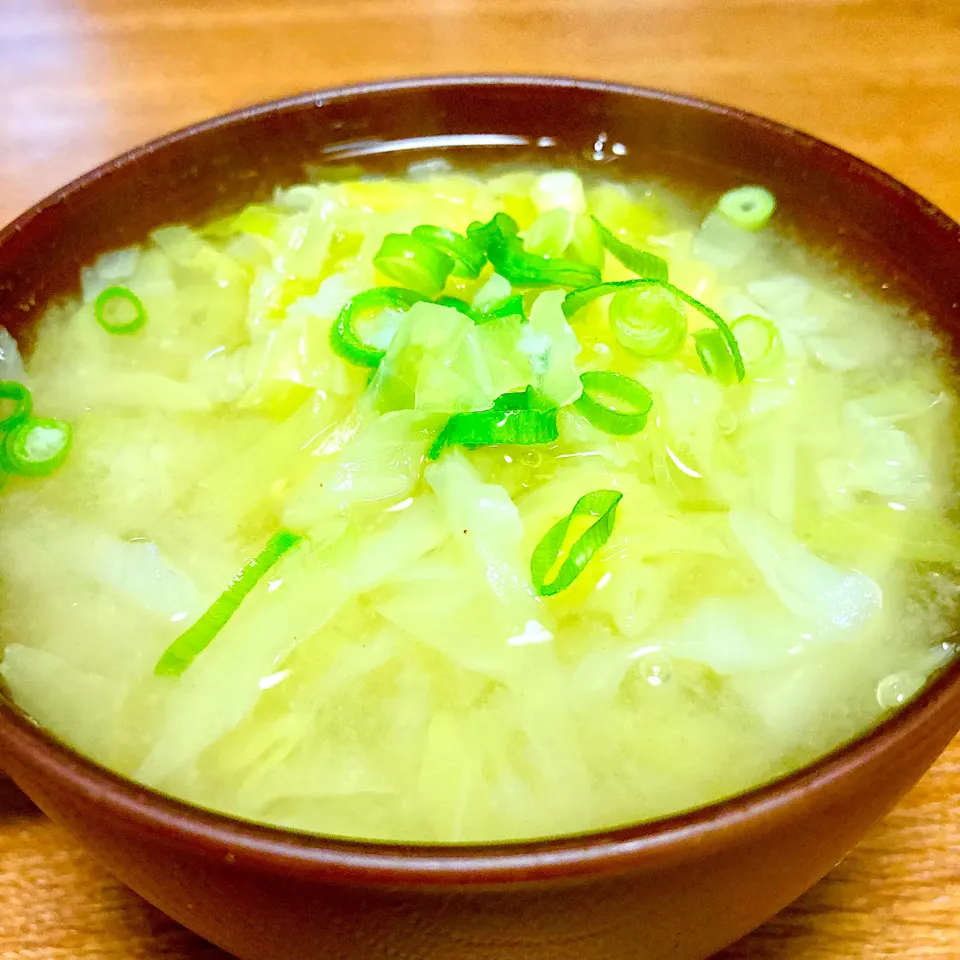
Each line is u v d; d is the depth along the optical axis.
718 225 0.16
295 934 0.09
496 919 0.09
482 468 0.13
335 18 0.28
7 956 0.12
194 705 0.11
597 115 0.17
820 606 0.12
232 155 0.16
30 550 0.13
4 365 0.14
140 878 0.10
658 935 0.10
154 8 0.29
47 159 0.23
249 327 0.15
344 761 0.11
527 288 0.15
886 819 0.13
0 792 0.13
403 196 0.16
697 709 0.11
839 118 0.24
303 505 0.13
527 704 0.11
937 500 0.13
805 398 0.14
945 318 0.14
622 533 0.12
